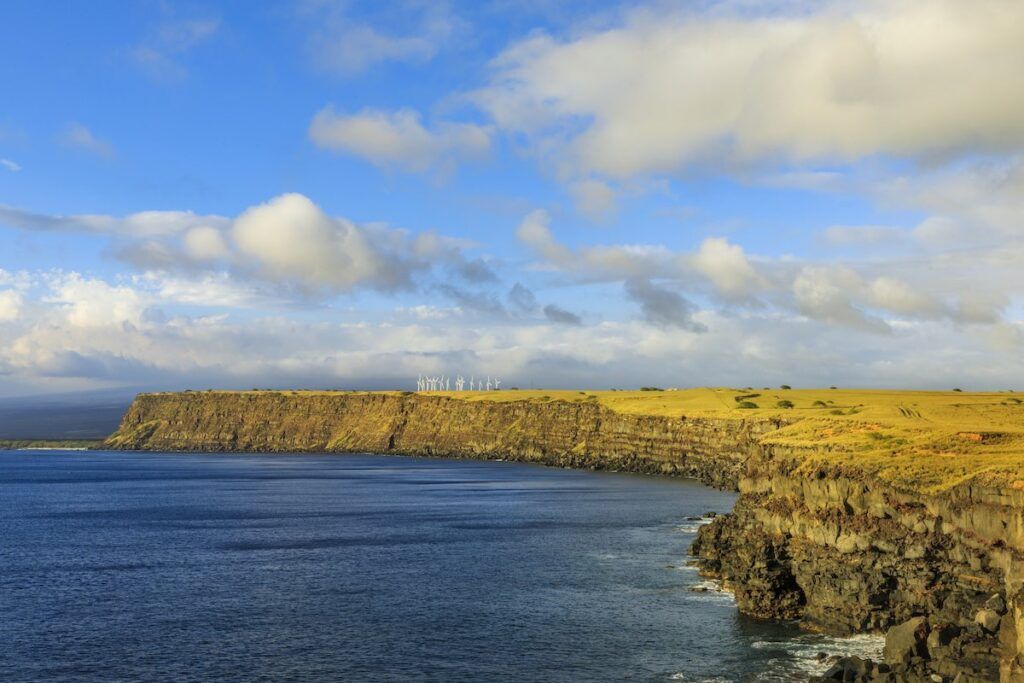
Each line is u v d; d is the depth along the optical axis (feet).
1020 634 151.12
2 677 209.87
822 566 250.98
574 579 322.34
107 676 210.59
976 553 208.23
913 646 191.01
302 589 310.04
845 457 281.95
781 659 214.69
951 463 247.91
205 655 227.61
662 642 233.76
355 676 209.97
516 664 217.56
